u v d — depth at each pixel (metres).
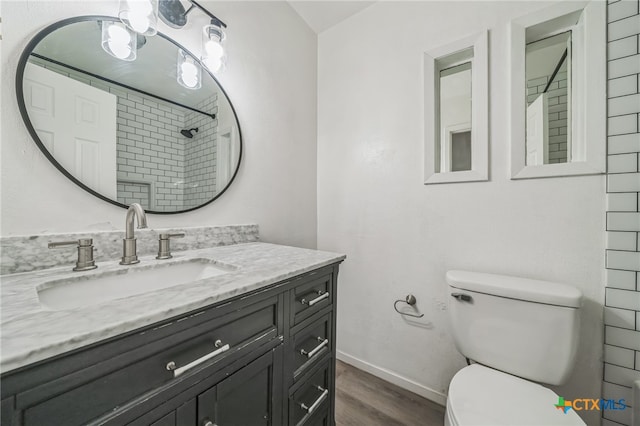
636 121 0.86
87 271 0.64
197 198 1.05
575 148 1.00
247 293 0.58
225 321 0.53
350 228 1.61
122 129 0.83
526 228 1.05
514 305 0.92
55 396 0.32
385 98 1.45
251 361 0.59
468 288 1.01
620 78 0.89
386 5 1.45
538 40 1.08
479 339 0.98
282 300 0.69
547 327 0.86
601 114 0.92
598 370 0.93
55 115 0.69
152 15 0.83
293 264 0.77
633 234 0.87
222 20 1.15
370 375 1.47
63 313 0.39
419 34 1.32
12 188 0.63
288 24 1.52
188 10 0.99
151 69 0.91
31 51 0.65
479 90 1.13
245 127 1.26
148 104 0.90
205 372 0.49
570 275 0.97
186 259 0.83
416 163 1.34
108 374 0.37
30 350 0.29
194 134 1.04
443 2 1.24
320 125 1.77
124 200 0.83
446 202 1.25
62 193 0.71
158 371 0.42
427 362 1.30
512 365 0.91
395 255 1.41
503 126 1.09
